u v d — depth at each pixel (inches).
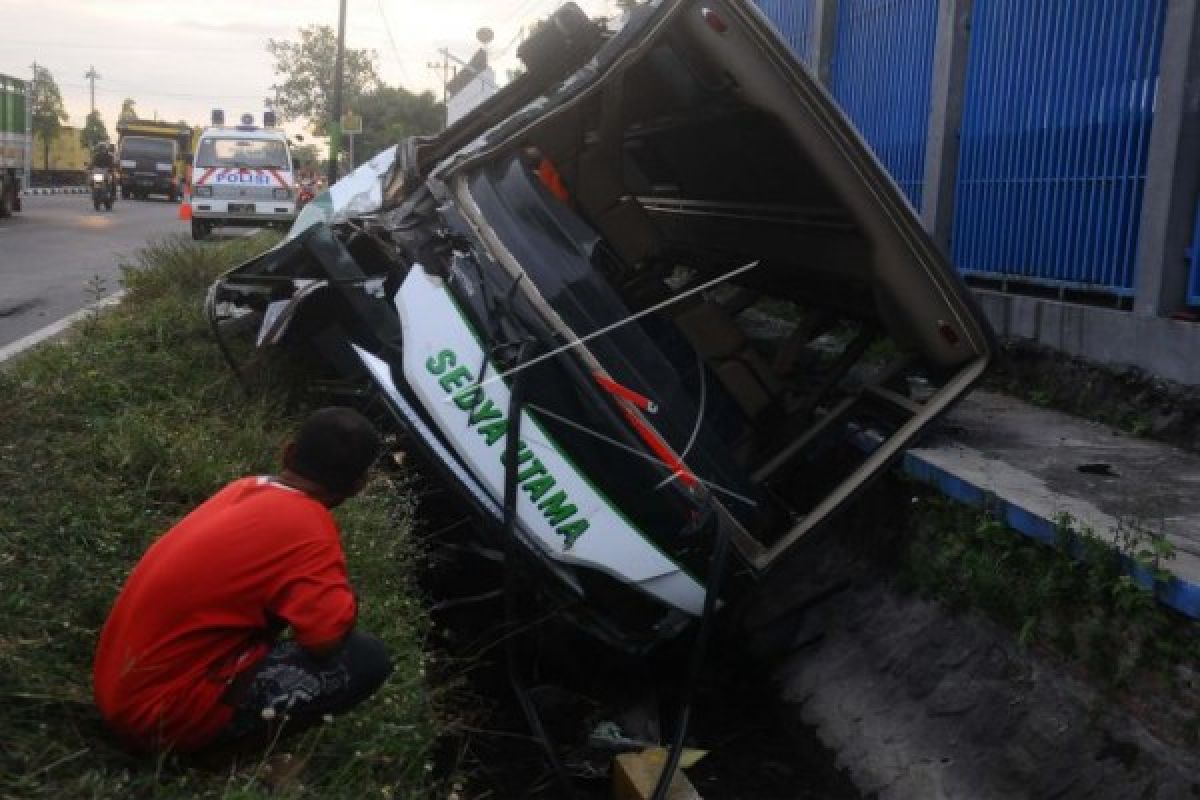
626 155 282.2
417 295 189.3
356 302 205.5
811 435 220.8
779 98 183.5
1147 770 154.4
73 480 172.6
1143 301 263.4
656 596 184.5
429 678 175.9
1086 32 292.7
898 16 408.8
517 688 187.8
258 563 118.5
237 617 119.1
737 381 233.1
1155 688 158.4
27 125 1019.3
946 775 183.3
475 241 191.9
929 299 192.1
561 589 186.5
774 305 300.4
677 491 181.9
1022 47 321.7
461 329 185.8
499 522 182.9
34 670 124.3
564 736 198.4
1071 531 176.9
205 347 271.4
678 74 204.2
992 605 194.5
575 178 229.8
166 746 118.1
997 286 335.0
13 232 840.9
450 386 183.8
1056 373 293.6
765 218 246.8
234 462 202.8
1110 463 227.9
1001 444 244.2
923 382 241.0
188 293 368.8
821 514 190.4
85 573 144.9
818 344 273.6
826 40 480.4
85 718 123.9
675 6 184.2
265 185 880.3
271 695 122.3
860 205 187.9
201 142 893.2
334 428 125.4
